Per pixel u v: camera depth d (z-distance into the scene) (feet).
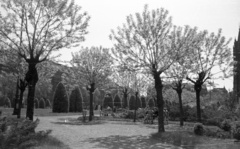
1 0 35.45
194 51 51.96
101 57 77.92
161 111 44.45
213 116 65.46
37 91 154.40
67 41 39.24
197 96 55.62
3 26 35.76
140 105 152.66
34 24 37.47
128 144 33.53
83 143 34.12
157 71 45.34
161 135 39.73
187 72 53.42
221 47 53.98
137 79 82.07
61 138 37.63
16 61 52.54
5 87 125.08
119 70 45.44
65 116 93.25
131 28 42.98
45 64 53.93
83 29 39.88
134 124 65.98
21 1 36.14
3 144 24.11
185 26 43.19
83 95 174.40
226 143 34.24
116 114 102.89
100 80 80.18
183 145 32.71
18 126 26.66
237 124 40.01
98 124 64.39
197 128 41.16
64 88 107.04
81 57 78.69
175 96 133.90
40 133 29.50
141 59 43.62
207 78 55.67
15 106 79.05
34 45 37.86
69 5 38.32
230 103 80.48
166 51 43.45
